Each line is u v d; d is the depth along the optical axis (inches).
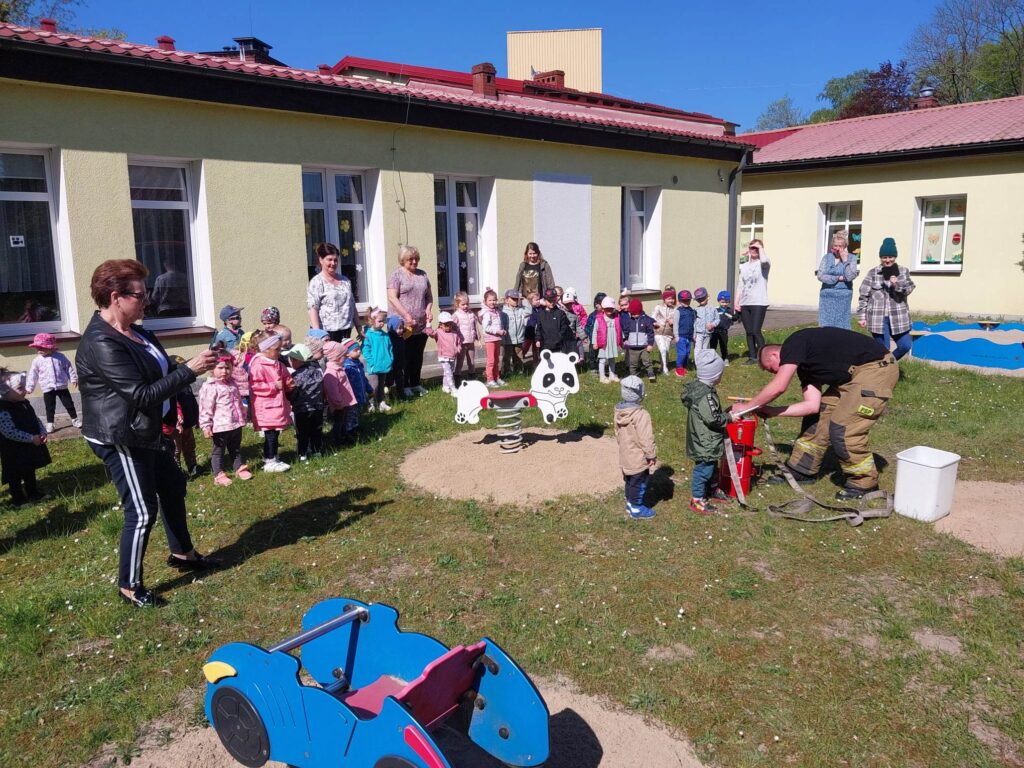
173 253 387.2
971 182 730.8
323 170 442.0
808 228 852.0
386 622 127.4
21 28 318.7
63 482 267.4
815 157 807.7
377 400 362.0
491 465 269.9
